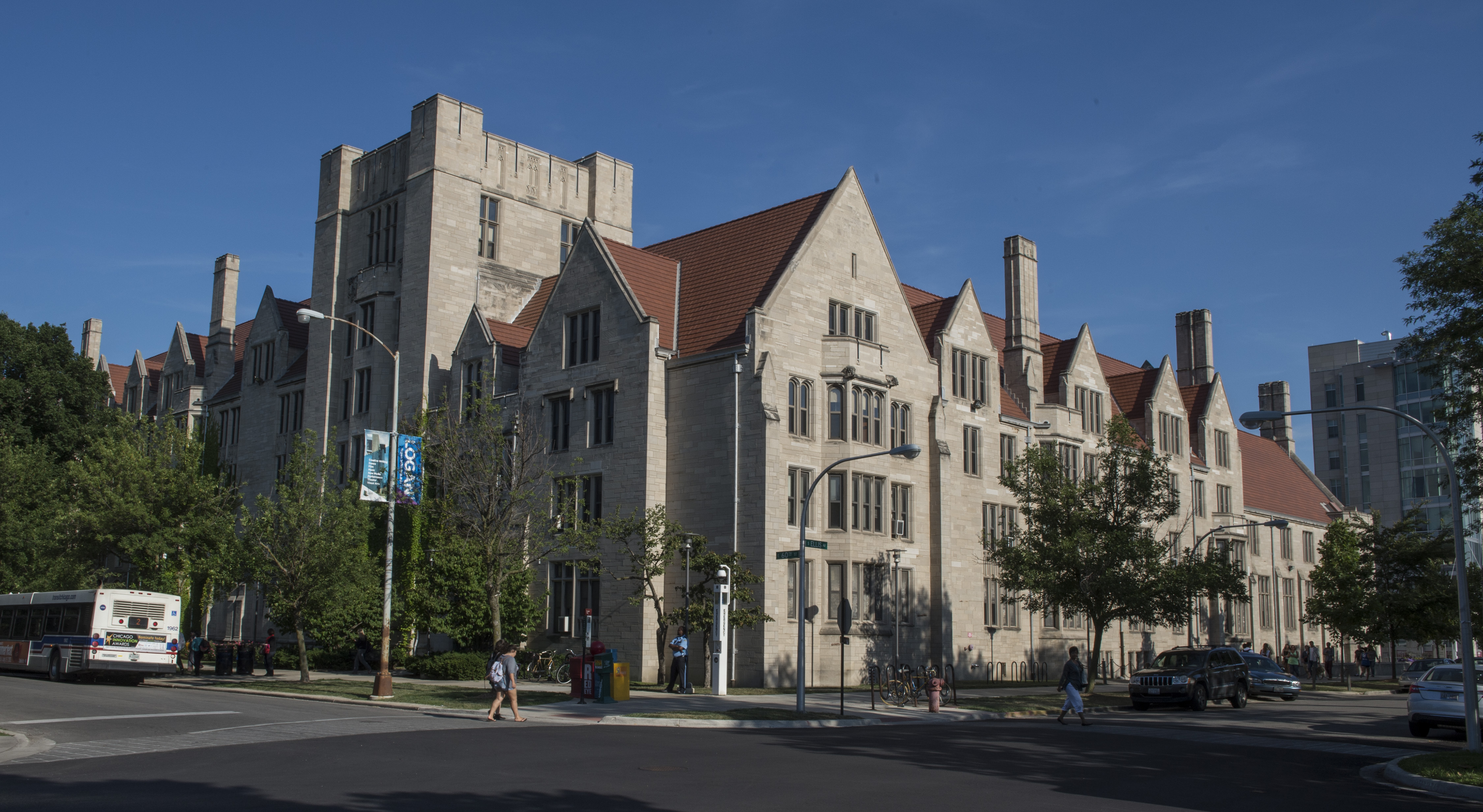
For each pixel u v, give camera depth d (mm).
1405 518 61156
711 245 50469
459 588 43219
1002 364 60188
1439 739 28844
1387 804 17031
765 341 43031
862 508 45906
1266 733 29531
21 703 30625
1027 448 45938
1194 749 24922
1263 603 76250
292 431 61906
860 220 48625
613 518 42750
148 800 14594
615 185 62469
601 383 45750
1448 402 32156
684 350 45344
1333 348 121312
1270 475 85125
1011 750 23422
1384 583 59562
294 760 18828
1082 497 43438
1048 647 56781
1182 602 42562
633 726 26906
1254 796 17547
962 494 52438
